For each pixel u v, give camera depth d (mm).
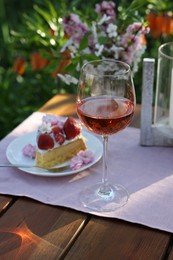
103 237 1086
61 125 1353
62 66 1829
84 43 1652
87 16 1874
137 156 1421
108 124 1149
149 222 1123
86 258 1024
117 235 1092
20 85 3205
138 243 1066
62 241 1076
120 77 1183
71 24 1710
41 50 1868
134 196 1227
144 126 1453
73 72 1812
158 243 1066
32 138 1477
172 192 1243
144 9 2707
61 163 1337
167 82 1372
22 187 1266
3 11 4055
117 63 1309
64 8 2510
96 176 1319
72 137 1346
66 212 1172
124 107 1184
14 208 1188
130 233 1098
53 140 1318
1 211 1180
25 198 1228
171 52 1432
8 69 3414
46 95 2904
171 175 1322
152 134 1464
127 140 1512
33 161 1371
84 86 1207
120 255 1032
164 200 1210
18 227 1121
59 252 1045
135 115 1685
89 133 1489
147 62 1399
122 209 1174
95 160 1354
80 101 1218
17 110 2912
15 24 4090
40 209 1184
